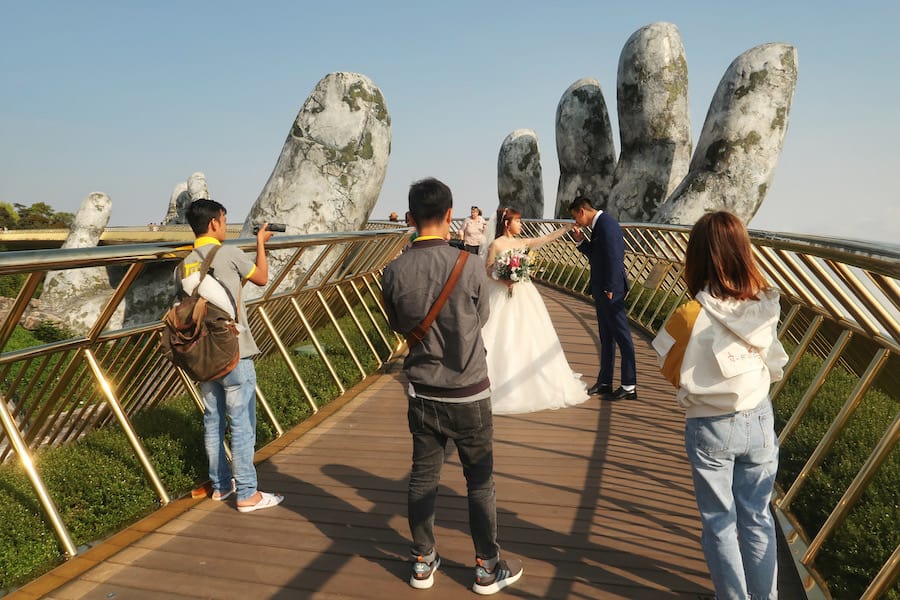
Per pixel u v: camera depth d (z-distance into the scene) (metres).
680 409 4.91
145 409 4.44
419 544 2.41
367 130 10.81
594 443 4.12
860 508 2.89
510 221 5.11
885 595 2.30
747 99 12.63
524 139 21.77
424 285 2.20
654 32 15.27
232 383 3.05
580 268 13.10
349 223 10.66
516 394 4.84
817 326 3.75
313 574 2.54
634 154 15.84
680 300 7.54
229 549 2.76
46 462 3.56
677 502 3.21
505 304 4.98
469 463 2.34
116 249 2.70
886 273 1.97
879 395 4.68
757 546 2.01
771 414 1.98
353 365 6.51
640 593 2.37
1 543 2.75
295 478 3.60
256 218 10.59
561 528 2.92
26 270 2.34
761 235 3.43
